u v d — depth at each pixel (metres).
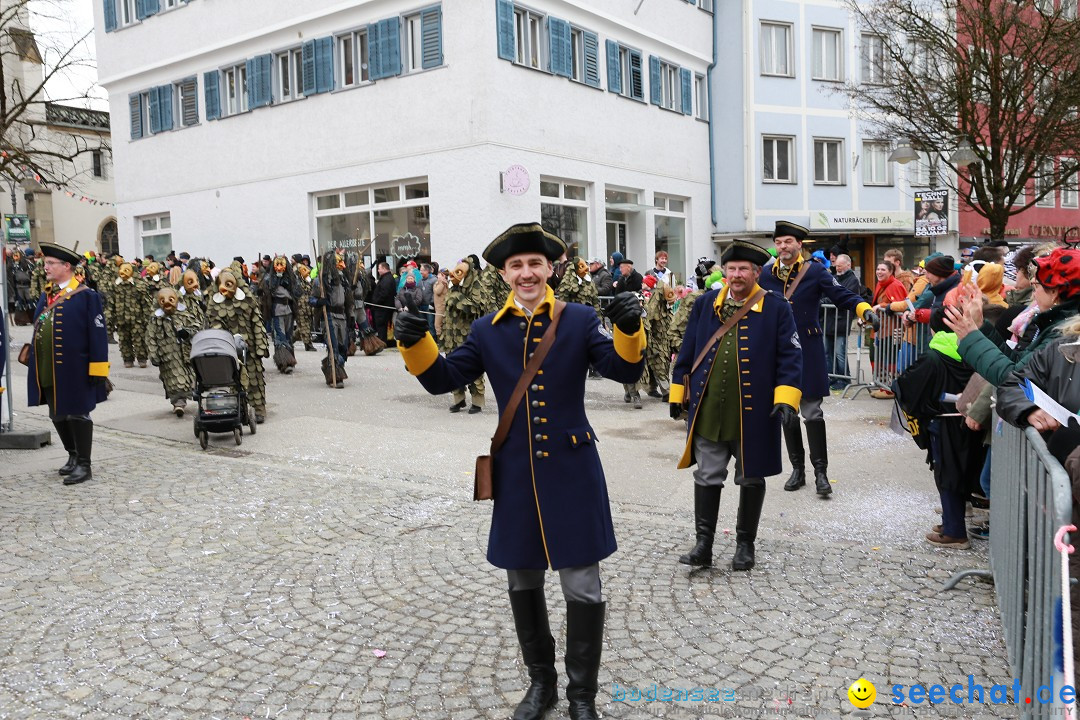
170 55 23.47
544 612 3.47
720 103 25.12
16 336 20.45
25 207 33.53
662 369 10.97
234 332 9.67
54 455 8.50
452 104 18.12
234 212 22.64
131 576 5.06
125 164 25.31
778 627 4.15
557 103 19.42
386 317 16.88
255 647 4.10
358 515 6.20
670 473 7.25
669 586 4.72
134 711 3.52
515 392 3.32
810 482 6.79
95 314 7.31
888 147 19.61
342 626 4.32
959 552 5.12
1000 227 14.46
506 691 3.62
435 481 7.16
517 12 18.61
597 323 3.40
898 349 10.20
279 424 9.78
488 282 10.58
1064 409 3.08
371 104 19.45
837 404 10.51
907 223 26.69
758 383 4.84
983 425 4.61
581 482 3.31
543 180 19.34
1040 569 2.85
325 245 21.06
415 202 19.11
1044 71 13.52
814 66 25.67
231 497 6.74
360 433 9.17
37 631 4.31
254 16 21.39
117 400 11.68
